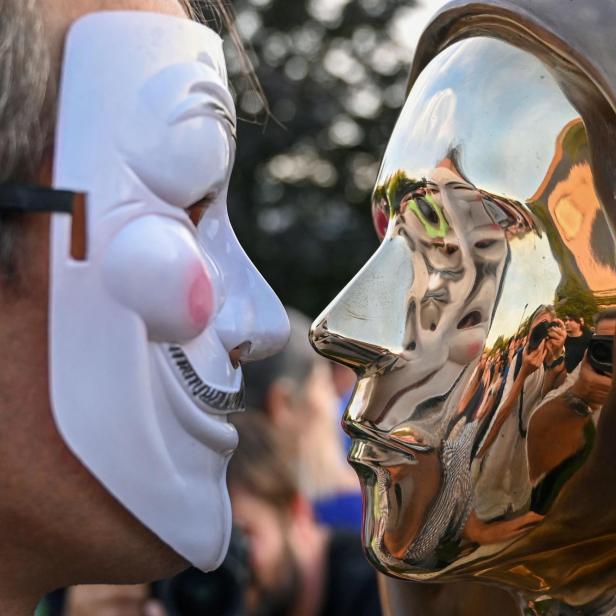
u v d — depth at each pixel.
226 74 1.17
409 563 1.22
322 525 2.48
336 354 1.23
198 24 1.13
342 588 2.20
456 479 1.19
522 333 1.16
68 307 1.05
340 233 7.12
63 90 1.06
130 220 1.06
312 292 7.02
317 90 7.16
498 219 1.17
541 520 1.18
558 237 1.14
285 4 7.29
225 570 1.92
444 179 1.21
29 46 1.03
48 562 1.12
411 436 1.20
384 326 1.22
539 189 1.15
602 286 1.12
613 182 1.09
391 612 1.48
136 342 1.06
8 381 1.05
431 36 1.32
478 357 1.18
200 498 1.13
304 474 2.43
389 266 1.24
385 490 1.23
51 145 1.06
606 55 1.06
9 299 1.05
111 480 1.07
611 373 1.12
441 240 1.21
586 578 1.24
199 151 1.09
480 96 1.20
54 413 1.05
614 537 1.20
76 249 1.05
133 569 1.14
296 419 2.45
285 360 2.48
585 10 1.10
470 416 1.18
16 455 1.06
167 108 1.08
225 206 1.19
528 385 1.16
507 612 1.42
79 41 1.06
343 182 7.20
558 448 1.15
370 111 7.29
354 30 7.34
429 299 1.21
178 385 1.10
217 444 1.15
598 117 1.10
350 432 1.25
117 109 1.06
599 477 1.15
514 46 1.20
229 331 1.16
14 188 1.03
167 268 1.06
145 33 1.09
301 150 7.20
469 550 1.20
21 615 1.13
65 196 1.04
